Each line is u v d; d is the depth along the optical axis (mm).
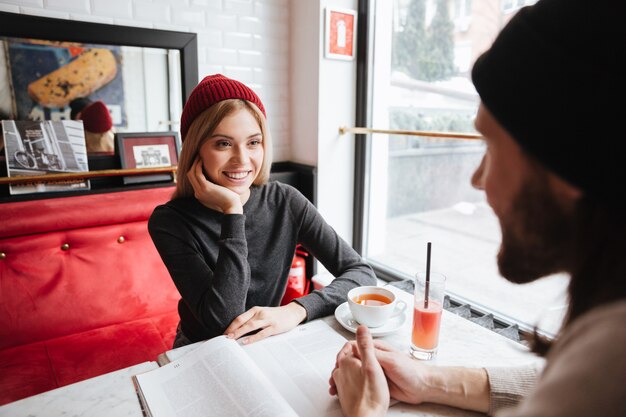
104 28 1772
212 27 2092
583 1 325
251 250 1245
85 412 662
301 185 2367
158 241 1126
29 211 1559
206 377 720
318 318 1043
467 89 2023
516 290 2389
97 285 1672
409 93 2293
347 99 2330
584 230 327
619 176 298
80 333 1626
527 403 313
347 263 1285
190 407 654
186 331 1162
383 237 2666
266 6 2234
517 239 396
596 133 304
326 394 709
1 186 1647
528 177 364
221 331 991
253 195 1265
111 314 1689
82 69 1764
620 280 308
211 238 1169
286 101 2420
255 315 972
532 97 343
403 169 3348
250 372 729
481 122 413
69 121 1739
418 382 691
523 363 817
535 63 344
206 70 2117
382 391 647
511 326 1543
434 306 829
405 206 3447
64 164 1722
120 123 1885
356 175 2434
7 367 1391
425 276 897
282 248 1301
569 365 293
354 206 2482
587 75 309
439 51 2100
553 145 327
